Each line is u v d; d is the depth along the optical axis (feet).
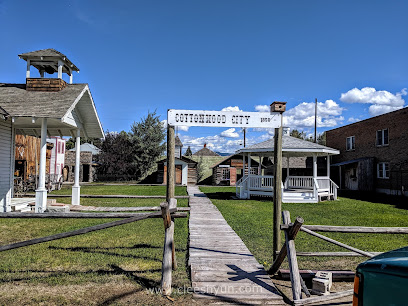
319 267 19.03
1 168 38.55
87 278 16.20
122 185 106.01
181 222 33.27
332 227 15.61
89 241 24.25
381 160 80.07
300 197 59.00
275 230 18.66
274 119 19.49
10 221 32.89
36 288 14.92
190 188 92.17
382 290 7.61
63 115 34.83
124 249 21.90
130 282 15.78
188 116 19.01
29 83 40.88
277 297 14.23
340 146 100.83
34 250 21.50
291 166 104.63
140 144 137.59
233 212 41.55
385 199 65.41
